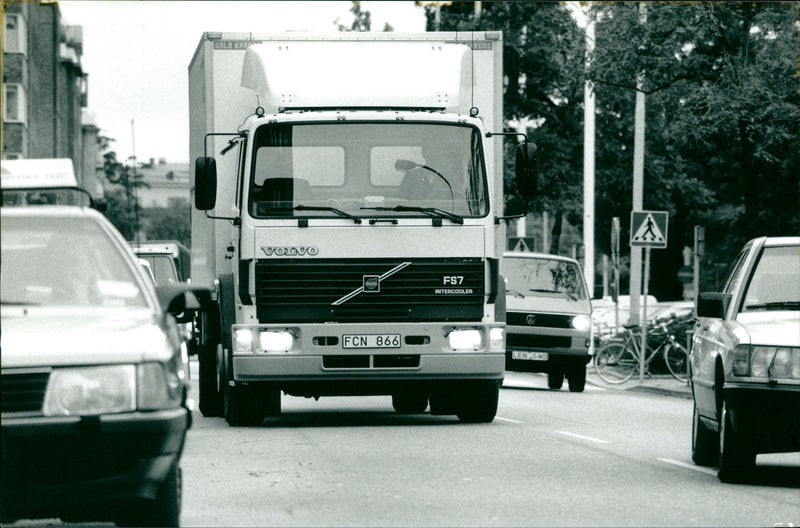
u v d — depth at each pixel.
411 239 36.47
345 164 36.47
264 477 26.89
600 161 105.56
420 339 36.66
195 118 43.41
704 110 63.53
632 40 63.22
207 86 38.94
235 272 37.44
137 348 17.70
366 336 36.44
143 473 17.44
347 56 37.59
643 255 138.62
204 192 35.69
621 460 30.38
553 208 100.62
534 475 27.41
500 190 38.31
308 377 36.47
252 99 39.03
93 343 17.59
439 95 37.16
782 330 26.58
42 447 16.97
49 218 20.36
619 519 21.84
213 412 43.75
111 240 20.36
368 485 25.73
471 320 36.97
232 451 31.50
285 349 36.41
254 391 38.75
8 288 19.42
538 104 101.69
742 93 61.94
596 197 106.56
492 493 24.75
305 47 37.81
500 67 38.84
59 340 17.56
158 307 19.77
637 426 40.47
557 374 66.50
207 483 26.02
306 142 36.44
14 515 19.11
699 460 30.17
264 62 37.31
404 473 27.53
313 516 22.05
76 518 18.72
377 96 36.88
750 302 28.59
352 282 36.41
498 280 37.16
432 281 36.59
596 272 151.75
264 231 36.22
